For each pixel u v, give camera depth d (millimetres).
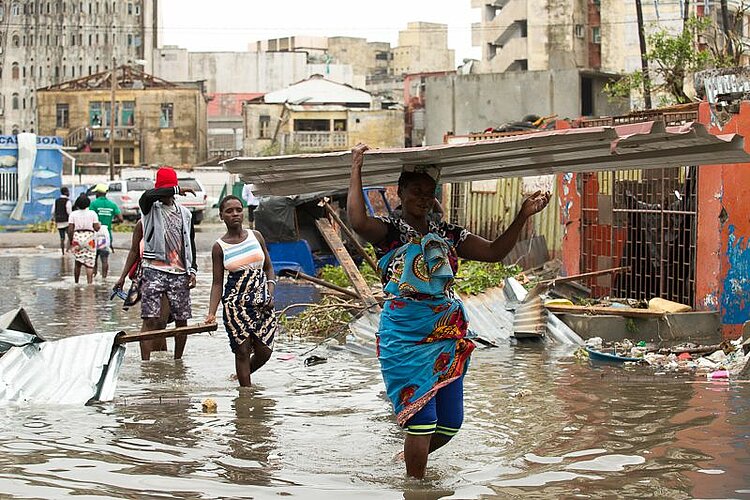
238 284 8695
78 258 18953
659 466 5922
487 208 18938
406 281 5582
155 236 10109
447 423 5844
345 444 6629
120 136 67250
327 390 8617
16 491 5391
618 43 58594
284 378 9234
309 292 16969
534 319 11344
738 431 6742
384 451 6434
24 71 82125
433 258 5551
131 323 13203
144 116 67500
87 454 6250
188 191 10500
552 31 59938
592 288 13664
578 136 5023
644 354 10102
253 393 8469
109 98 67562
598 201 13562
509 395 8172
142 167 54281
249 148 67500
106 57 82000
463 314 5727
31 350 8359
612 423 7070
